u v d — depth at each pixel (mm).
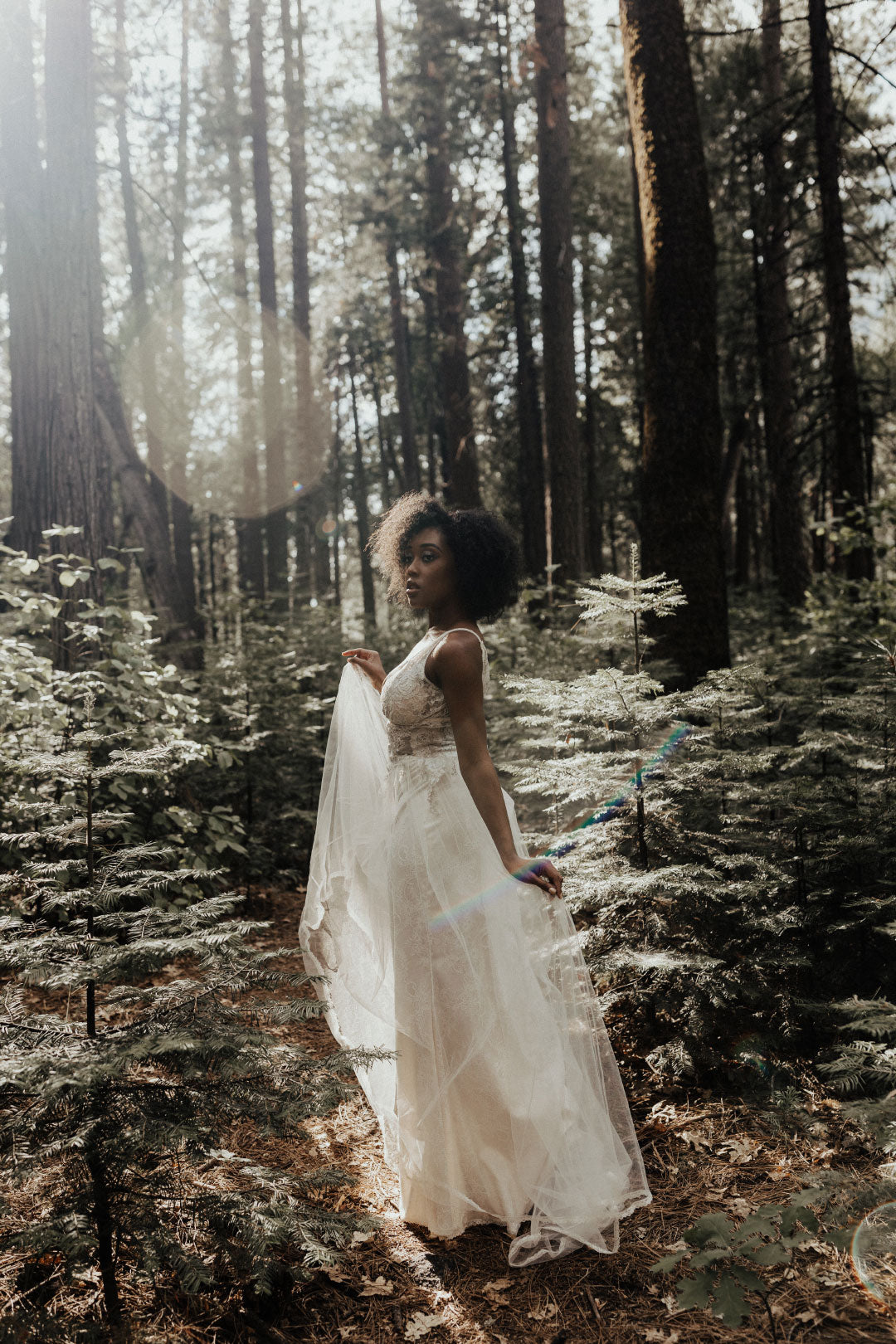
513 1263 2299
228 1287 2201
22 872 2482
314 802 6211
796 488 14016
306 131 20469
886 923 3271
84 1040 2059
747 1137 2803
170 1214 2346
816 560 15969
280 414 16297
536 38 11156
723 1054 3193
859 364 16484
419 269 17750
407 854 2523
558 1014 2631
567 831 3859
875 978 3309
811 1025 3236
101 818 2320
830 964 3338
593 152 18375
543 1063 2486
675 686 5359
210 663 7609
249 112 19047
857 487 9133
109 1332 1975
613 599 3492
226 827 5434
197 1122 2018
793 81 13609
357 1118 3076
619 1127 2670
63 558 5379
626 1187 2545
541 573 11148
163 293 18375
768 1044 3160
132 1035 2031
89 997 2146
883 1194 2141
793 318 14078
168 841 4855
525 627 8258
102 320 8250
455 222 14539
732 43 13883
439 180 14695
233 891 5270
